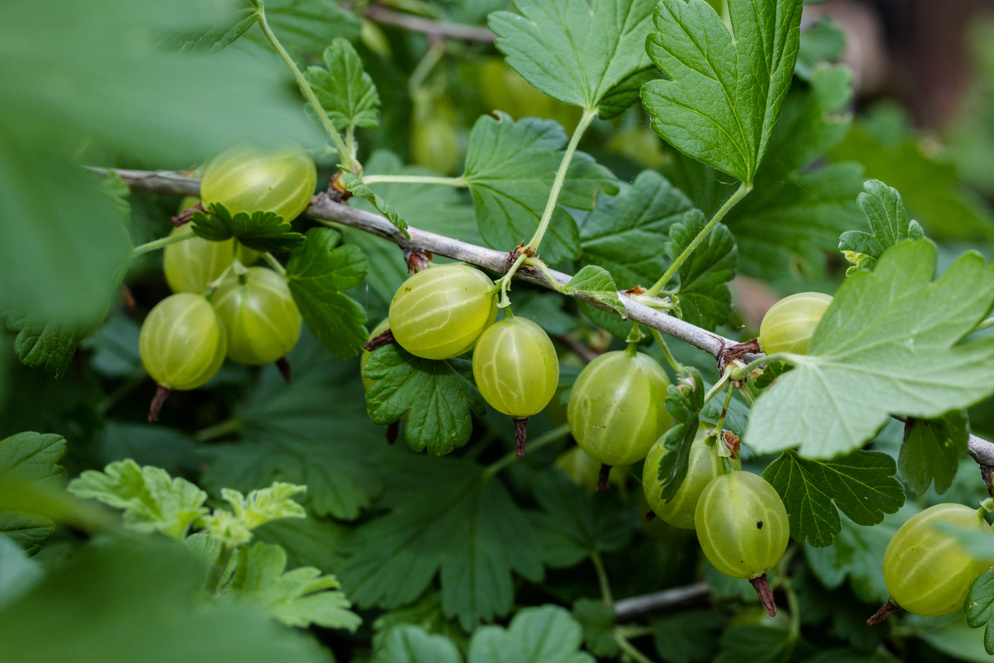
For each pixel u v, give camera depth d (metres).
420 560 0.50
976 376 0.39
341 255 0.45
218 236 0.45
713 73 0.44
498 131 0.47
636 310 0.43
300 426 0.53
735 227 0.54
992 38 1.45
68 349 0.43
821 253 0.53
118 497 0.41
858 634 0.50
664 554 0.53
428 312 0.43
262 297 0.46
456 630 0.49
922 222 0.75
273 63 0.49
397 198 0.50
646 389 0.43
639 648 0.52
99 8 0.35
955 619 0.50
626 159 0.57
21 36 0.34
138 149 0.32
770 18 0.44
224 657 0.37
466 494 0.51
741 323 0.51
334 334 0.45
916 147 0.66
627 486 0.52
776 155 0.54
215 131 0.33
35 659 0.36
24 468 0.42
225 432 0.54
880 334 0.40
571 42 0.46
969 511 0.42
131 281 0.57
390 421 0.44
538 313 0.52
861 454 0.43
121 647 0.37
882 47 1.51
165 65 0.35
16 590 0.39
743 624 0.51
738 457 0.43
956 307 0.40
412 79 0.58
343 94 0.46
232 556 0.42
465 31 0.57
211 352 0.45
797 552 0.52
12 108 0.33
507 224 0.46
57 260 0.34
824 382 0.40
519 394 0.42
